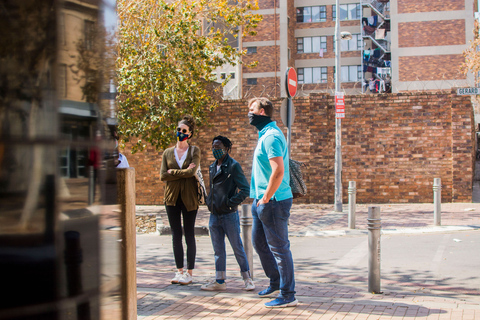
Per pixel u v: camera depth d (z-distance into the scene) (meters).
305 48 46.16
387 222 11.08
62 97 1.47
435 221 10.38
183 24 12.70
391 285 5.72
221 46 14.25
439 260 7.11
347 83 45.31
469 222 10.77
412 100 15.02
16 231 1.35
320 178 15.35
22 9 1.37
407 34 38.22
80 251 1.54
